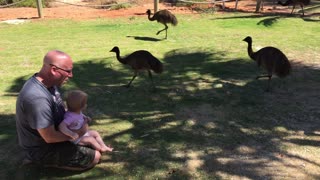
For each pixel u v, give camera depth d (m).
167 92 7.07
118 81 7.71
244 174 4.48
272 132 5.50
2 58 9.41
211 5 16.59
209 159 4.79
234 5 17.16
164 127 5.67
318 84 7.37
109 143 5.21
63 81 4.01
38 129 3.91
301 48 9.90
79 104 4.29
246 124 5.75
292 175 4.45
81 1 18.91
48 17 14.99
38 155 4.24
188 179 4.38
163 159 4.80
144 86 7.40
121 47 10.24
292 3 14.81
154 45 10.45
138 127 5.69
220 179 4.38
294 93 6.95
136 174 4.48
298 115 6.04
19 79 7.89
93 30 12.50
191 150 5.01
